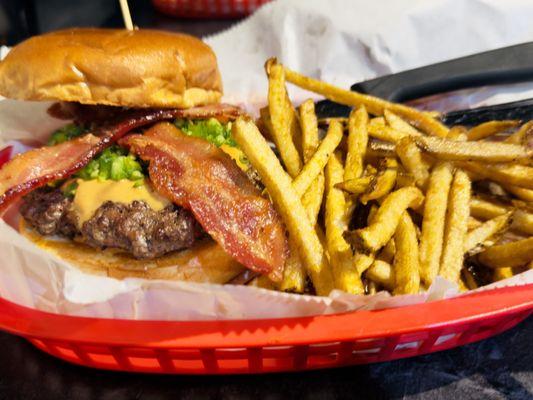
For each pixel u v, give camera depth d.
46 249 0.35
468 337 0.32
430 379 0.32
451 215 0.33
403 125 0.38
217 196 0.33
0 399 0.31
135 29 0.39
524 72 0.44
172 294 0.30
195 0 0.68
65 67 0.34
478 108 0.45
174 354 0.30
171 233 0.33
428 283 0.31
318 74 0.54
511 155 0.33
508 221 0.34
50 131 0.43
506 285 0.31
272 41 0.54
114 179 0.35
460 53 0.52
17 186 0.33
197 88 0.38
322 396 0.31
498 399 0.31
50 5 0.74
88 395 0.31
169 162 0.34
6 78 0.36
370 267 0.32
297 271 0.32
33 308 0.31
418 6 0.51
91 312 0.31
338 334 0.29
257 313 0.30
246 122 0.33
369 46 0.52
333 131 0.37
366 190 0.33
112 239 0.34
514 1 0.51
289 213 0.32
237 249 0.32
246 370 0.32
